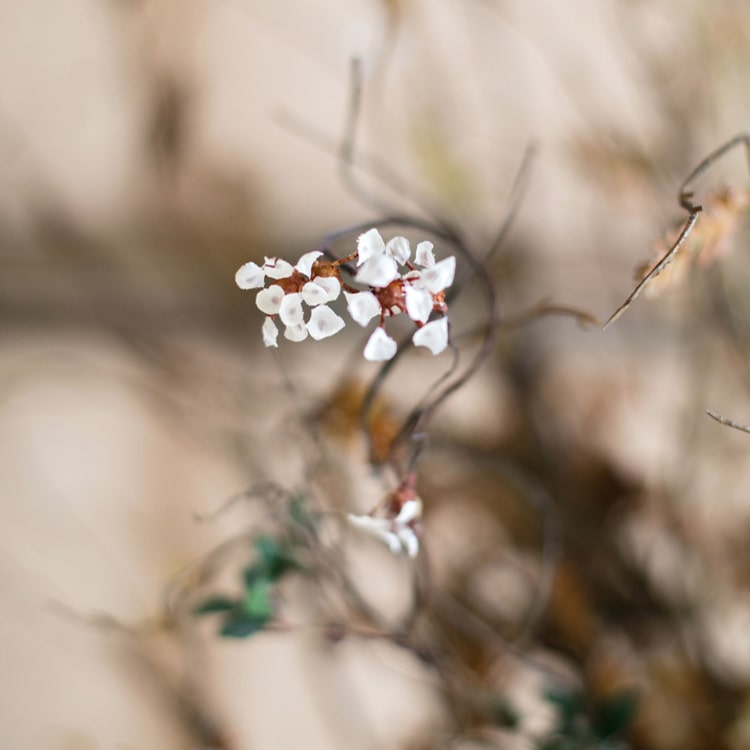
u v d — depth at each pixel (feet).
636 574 3.43
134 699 3.63
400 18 3.54
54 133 3.55
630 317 3.72
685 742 3.20
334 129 3.65
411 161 3.67
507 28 3.68
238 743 3.63
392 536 2.68
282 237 3.65
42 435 3.59
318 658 3.62
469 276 2.80
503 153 3.71
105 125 3.59
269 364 3.56
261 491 2.94
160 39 3.57
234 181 3.65
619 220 3.73
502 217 3.69
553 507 3.45
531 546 3.40
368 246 2.51
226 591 3.49
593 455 3.59
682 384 3.68
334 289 2.52
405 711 3.62
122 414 3.64
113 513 3.62
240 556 3.54
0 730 3.57
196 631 3.59
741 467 3.55
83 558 3.60
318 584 2.96
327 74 3.63
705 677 3.33
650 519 3.53
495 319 2.76
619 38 3.68
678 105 3.60
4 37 3.50
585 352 3.70
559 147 3.71
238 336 3.60
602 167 3.64
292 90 3.64
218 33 3.61
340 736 3.65
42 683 3.59
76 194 3.58
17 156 3.53
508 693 3.27
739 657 3.46
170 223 3.64
